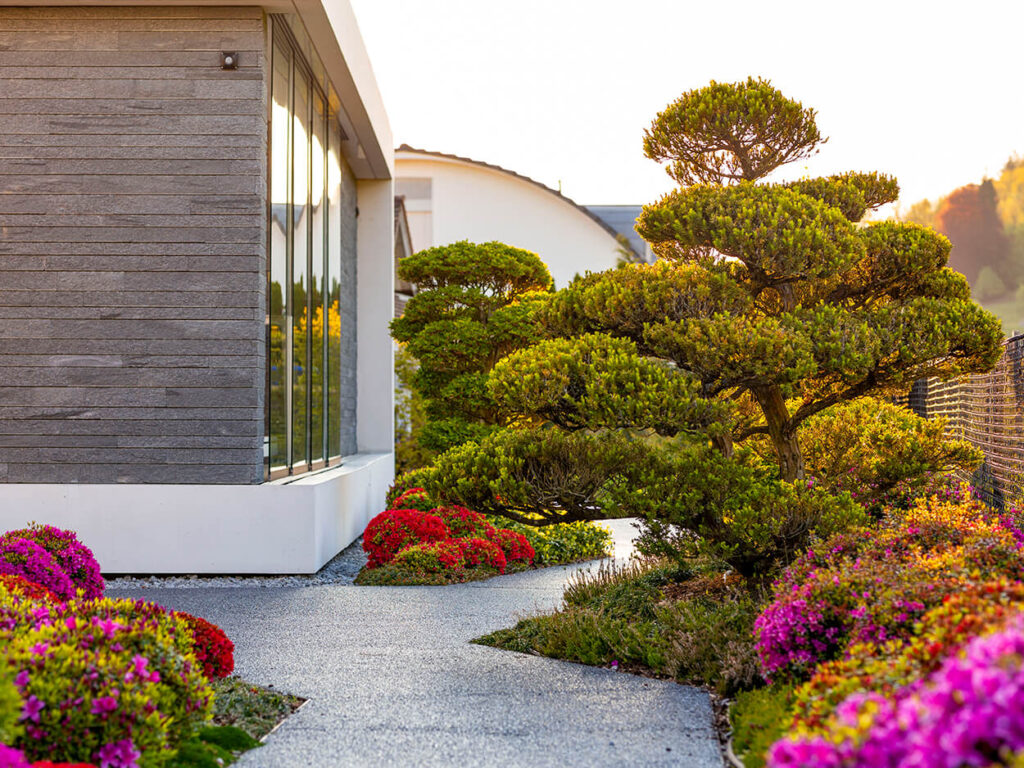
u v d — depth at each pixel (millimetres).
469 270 13141
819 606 4031
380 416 16109
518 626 6535
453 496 6621
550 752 3975
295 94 10492
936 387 10898
